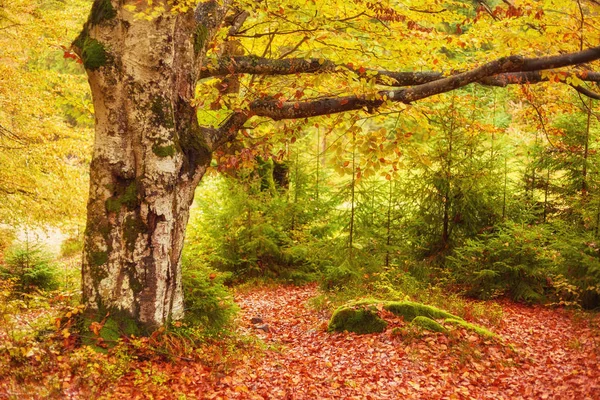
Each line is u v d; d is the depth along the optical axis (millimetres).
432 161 13453
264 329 10242
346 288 11898
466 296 12945
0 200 13055
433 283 13297
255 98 8984
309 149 16562
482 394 6941
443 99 12641
